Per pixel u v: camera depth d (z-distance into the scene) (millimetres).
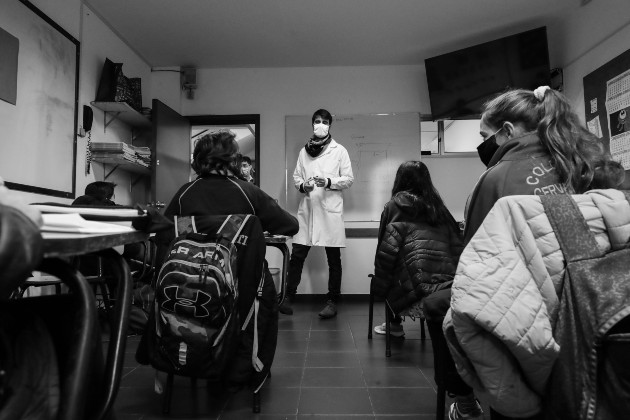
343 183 3463
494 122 1167
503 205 769
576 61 3275
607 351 630
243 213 1532
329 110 4285
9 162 2223
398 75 4277
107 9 3201
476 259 738
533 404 717
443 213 2104
